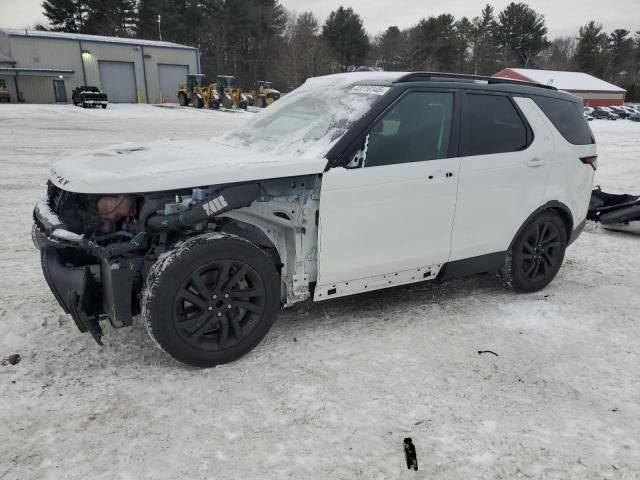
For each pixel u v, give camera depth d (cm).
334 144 324
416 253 367
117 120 2545
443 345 350
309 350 335
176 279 283
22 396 275
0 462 226
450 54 8175
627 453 248
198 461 231
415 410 275
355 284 353
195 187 281
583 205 472
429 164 356
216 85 4153
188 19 7100
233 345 311
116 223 297
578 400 291
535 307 423
